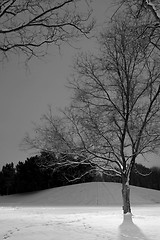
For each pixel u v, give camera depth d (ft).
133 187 254.06
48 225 55.11
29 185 280.72
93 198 221.87
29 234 44.24
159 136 64.64
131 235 43.06
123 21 38.40
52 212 100.48
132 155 64.34
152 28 18.99
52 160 72.02
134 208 127.44
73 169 90.68
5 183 306.14
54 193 246.06
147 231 46.16
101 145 66.18
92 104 66.64
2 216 79.97
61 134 67.67
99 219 65.72
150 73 59.72
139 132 62.69
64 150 67.05
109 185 258.98
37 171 275.39
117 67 62.34
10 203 215.51
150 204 180.14
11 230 48.44
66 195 234.58
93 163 67.87
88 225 54.49
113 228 50.14
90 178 284.82
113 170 67.15
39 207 153.28
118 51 59.47
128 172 65.10
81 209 124.57
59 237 41.81
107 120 65.87
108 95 65.67
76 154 67.26
